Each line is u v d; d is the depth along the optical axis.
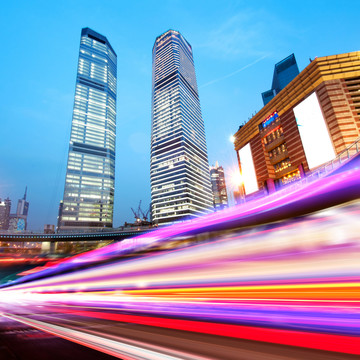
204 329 6.60
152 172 182.50
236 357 4.63
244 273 11.68
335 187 28.94
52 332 7.19
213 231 57.84
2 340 6.43
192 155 180.00
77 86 191.62
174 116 184.62
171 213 159.12
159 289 13.05
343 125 61.19
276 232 16.72
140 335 6.47
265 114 89.75
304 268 10.04
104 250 69.56
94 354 5.18
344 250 10.57
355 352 4.35
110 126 199.12
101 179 175.25
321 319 6.08
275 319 6.69
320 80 66.62
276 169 86.81
